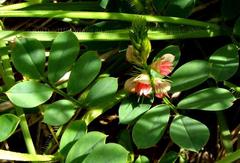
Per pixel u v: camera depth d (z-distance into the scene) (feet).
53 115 0.92
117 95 1.01
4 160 1.03
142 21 0.90
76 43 0.93
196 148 0.87
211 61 0.96
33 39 0.93
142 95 0.95
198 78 0.94
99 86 0.93
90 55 0.93
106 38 1.02
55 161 0.96
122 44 1.05
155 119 0.90
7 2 1.19
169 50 0.96
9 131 0.89
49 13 1.04
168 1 1.05
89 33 1.02
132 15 1.03
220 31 1.06
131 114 0.94
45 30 1.17
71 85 0.93
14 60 0.93
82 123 0.92
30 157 0.94
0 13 1.03
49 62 0.93
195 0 1.08
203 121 1.06
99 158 0.85
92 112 1.00
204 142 0.87
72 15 1.04
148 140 0.89
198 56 1.11
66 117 0.92
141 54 0.91
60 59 0.93
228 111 1.06
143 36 0.90
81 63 0.93
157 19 1.03
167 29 1.06
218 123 1.03
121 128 1.08
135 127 0.90
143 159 0.93
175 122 0.90
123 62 1.09
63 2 1.12
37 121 1.08
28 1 1.10
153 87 0.93
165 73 0.94
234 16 1.06
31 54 0.93
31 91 0.92
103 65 1.10
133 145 1.04
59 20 1.16
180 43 1.10
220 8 1.11
